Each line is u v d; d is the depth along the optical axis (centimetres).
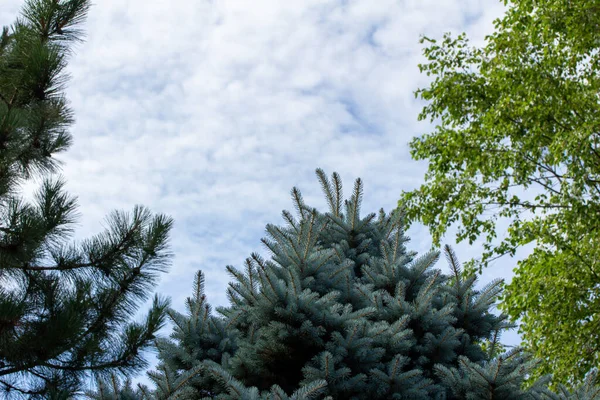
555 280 999
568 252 1019
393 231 592
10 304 607
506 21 1172
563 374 943
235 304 509
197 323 467
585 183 976
